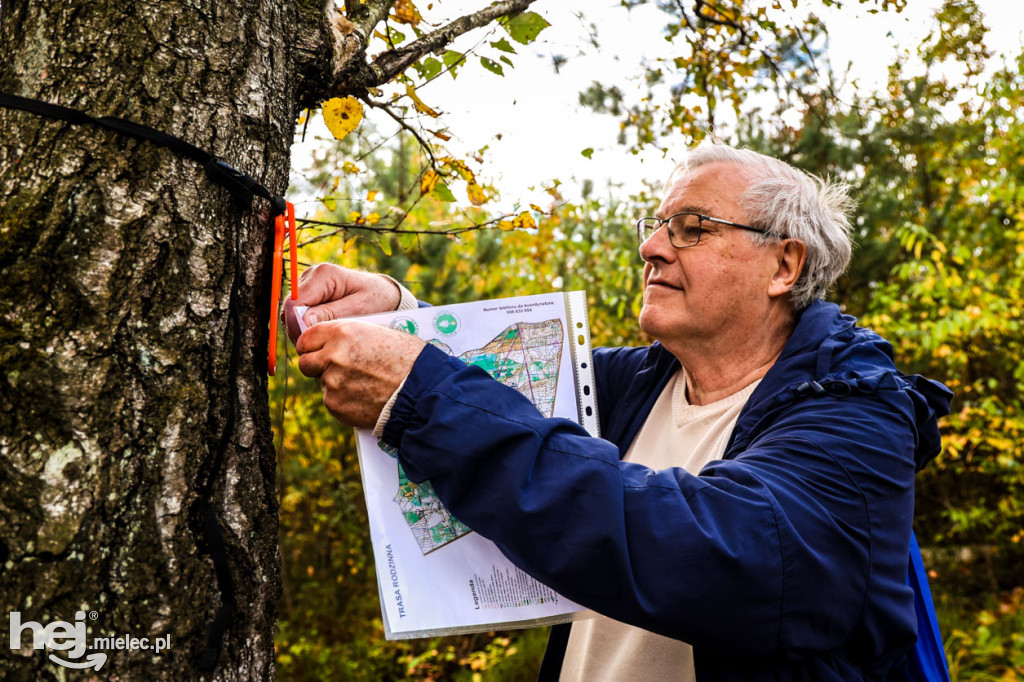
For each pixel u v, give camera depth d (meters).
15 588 0.84
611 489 1.04
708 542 1.03
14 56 0.97
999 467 5.31
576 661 1.51
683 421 1.57
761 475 1.13
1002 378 5.91
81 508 0.86
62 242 0.90
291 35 1.18
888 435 1.23
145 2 0.99
